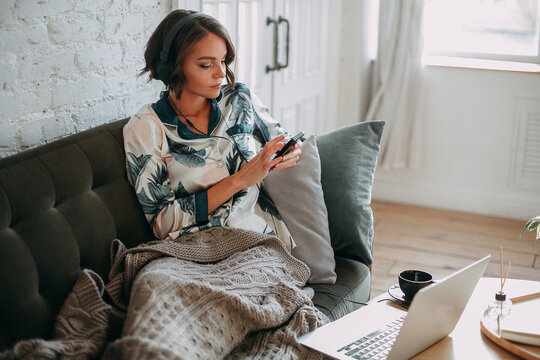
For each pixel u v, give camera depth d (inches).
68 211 60.9
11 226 55.4
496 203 143.9
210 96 71.5
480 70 137.9
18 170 57.7
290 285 64.2
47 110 71.8
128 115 86.4
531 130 137.5
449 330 57.6
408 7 138.6
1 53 64.6
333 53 148.2
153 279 55.1
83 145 65.8
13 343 52.3
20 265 53.7
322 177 83.6
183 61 69.6
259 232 74.0
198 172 71.1
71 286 58.5
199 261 64.9
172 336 50.6
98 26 78.1
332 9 145.1
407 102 145.3
